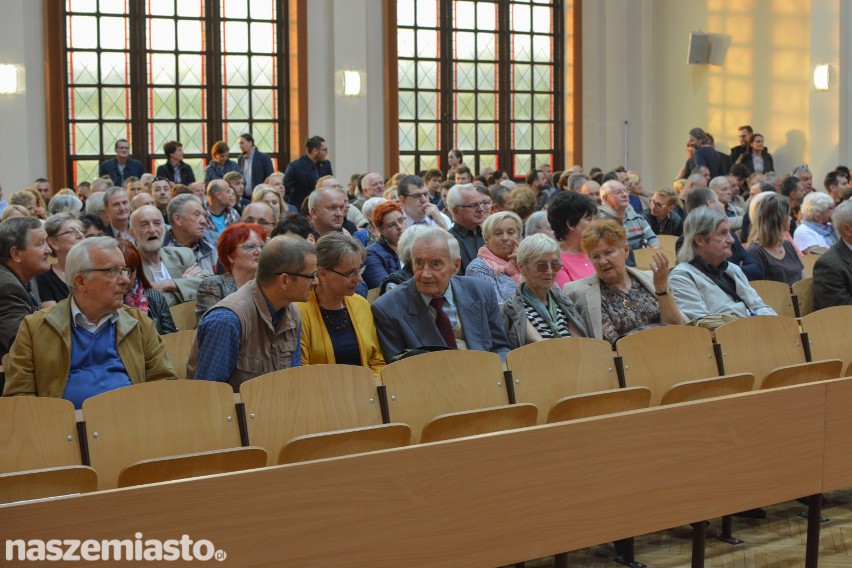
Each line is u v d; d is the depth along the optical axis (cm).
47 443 322
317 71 1309
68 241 523
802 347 485
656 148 1551
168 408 340
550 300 497
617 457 324
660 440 333
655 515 332
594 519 320
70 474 288
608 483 323
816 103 1328
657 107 1548
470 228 647
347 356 445
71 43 1216
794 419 363
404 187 723
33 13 1168
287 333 405
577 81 1511
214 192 791
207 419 346
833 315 499
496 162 1485
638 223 822
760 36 1405
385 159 1366
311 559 273
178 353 455
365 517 281
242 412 351
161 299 511
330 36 1302
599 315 496
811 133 1337
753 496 353
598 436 320
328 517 275
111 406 331
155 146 1270
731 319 516
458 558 296
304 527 272
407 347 455
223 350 388
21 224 462
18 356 386
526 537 308
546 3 1511
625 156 1549
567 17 1512
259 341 398
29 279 470
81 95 1226
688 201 801
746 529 431
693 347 453
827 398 370
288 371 361
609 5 1527
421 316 458
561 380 416
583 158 1530
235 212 810
